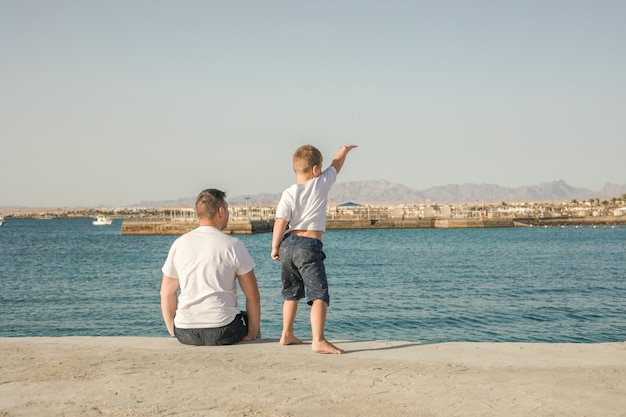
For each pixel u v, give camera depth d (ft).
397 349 19.04
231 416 12.34
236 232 374.22
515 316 72.02
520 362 17.01
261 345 19.44
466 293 95.20
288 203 18.75
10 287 111.96
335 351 18.24
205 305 19.15
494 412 12.60
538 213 570.05
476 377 15.30
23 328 69.15
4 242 313.73
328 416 12.35
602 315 72.18
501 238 317.22
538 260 169.78
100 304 87.25
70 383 14.74
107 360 17.08
